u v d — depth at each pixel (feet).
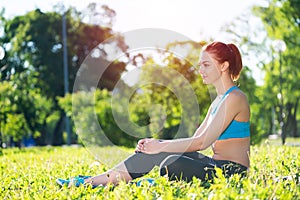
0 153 45.50
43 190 16.52
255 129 51.24
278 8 80.64
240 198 12.47
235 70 16.71
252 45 80.64
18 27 115.96
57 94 120.37
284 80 86.53
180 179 15.66
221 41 16.83
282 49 79.05
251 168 19.99
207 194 13.34
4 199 16.28
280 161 20.75
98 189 15.64
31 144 105.50
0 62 108.27
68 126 90.48
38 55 118.93
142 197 13.41
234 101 16.17
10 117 65.62
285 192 13.53
